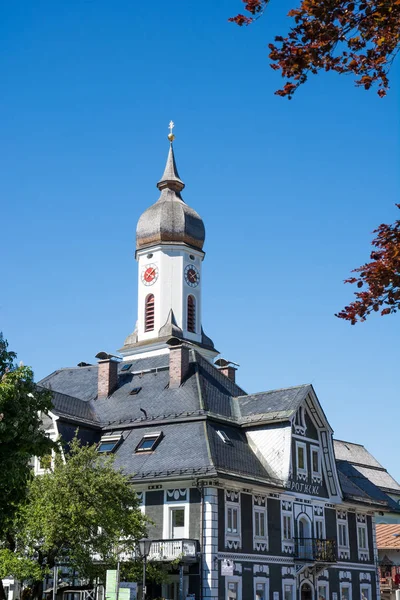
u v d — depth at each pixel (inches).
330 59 510.3
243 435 1936.5
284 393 1990.7
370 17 491.5
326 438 2076.8
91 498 1411.2
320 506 2032.5
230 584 1669.5
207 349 3277.6
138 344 3233.3
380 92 517.7
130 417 1958.7
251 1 486.3
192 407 1894.7
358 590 2135.8
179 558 1587.1
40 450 1105.4
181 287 3294.8
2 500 1083.3
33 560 1368.1
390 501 2378.2
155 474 1707.7
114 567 1466.5
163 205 3380.9
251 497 1781.5
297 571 1882.4
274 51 507.5
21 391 1079.6
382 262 565.9
